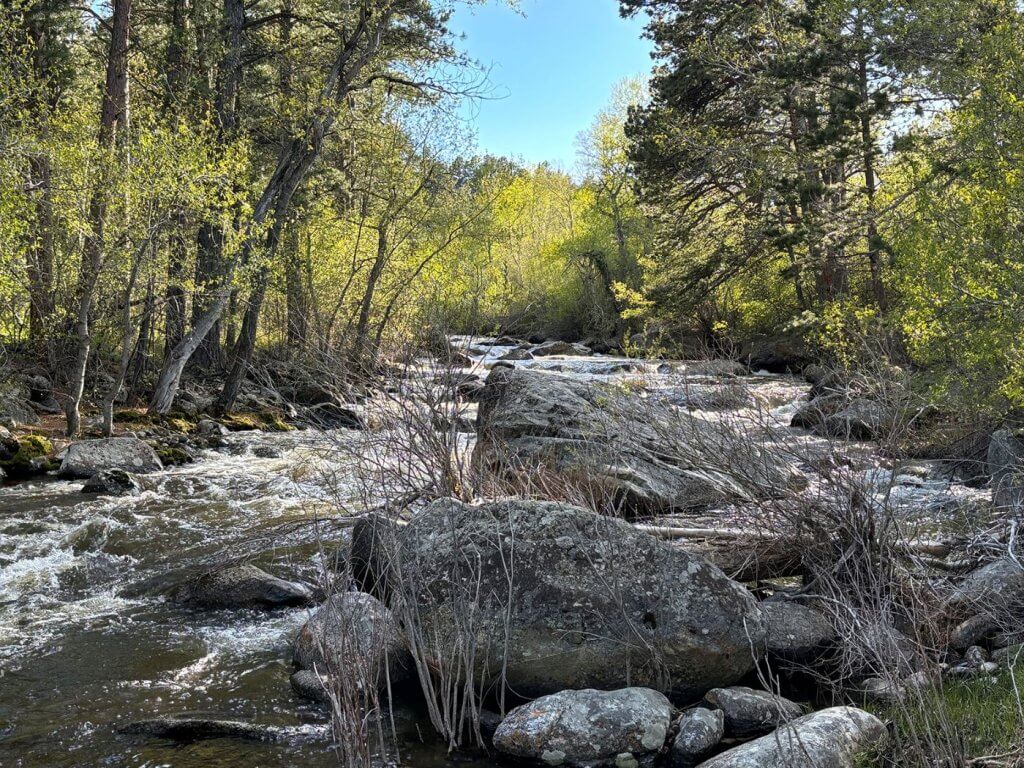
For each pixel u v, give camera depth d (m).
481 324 9.55
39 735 5.07
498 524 5.59
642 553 5.46
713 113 26.44
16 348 18.28
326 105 20.27
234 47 20.80
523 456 8.53
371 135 26.25
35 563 8.61
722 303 30.27
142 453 14.12
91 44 24.48
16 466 13.34
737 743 4.71
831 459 6.55
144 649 6.38
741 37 24.77
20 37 18.66
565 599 5.29
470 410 13.27
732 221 28.56
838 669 5.38
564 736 4.63
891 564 5.97
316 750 4.86
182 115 17.89
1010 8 15.11
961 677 5.08
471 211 27.77
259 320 22.08
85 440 14.57
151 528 9.93
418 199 27.20
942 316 8.83
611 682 5.20
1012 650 5.23
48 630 6.80
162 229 16.33
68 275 17.02
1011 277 8.11
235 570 7.47
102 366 20.56
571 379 10.62
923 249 9.04
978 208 8.86
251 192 22.16
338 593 5.96
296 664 5.94
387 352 8.18
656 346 12.34
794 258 23.78
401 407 7.63
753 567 6.58
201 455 15.73
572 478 7.94
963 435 10.48
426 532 5.70
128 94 21.30
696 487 8.34
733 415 7.61
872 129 21.23
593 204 50.81
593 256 46.03
